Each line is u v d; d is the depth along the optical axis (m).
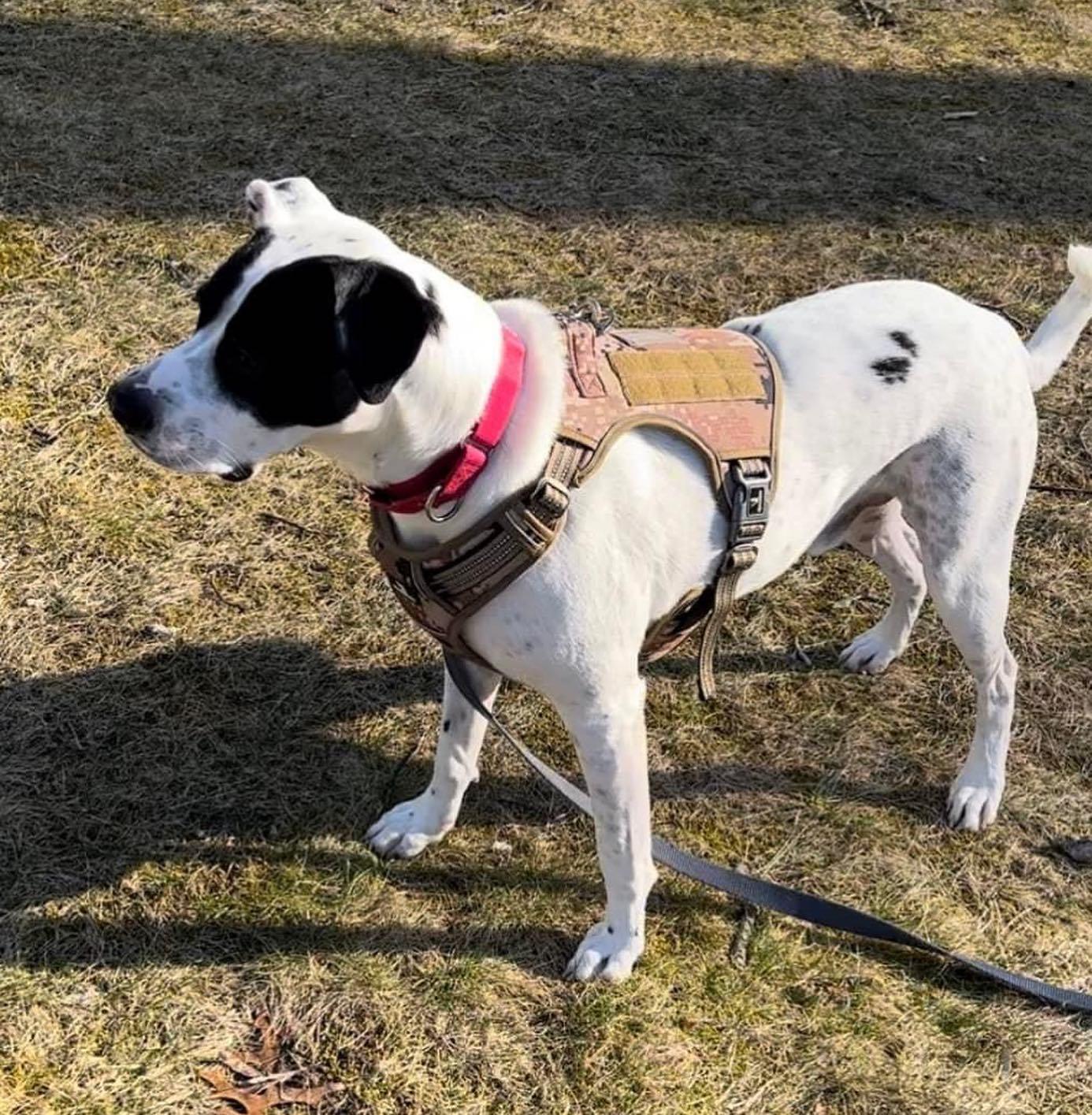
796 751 1.56
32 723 1.49
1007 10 3.12
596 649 1.16
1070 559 1.79
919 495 1.36
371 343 0.99
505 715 1.56
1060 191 2.48
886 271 2.24
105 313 1.98
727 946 1.36
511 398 1.10
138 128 2.38
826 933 1.38
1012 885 1.44
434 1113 1.21
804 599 1.74
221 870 1.38
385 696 1.57
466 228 2.23
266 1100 1.21
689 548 1.20
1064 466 1.92
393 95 2.56
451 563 1.13
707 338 1.26
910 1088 1.26
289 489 1.77
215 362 1.03
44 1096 1.19
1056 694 1.63
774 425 1.21
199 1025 1.26
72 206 2.18
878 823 1.49
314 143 2.40
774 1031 1.30
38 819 1.41
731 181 2.42
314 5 2.83
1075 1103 1.26
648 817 1.28
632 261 2.20
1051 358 1.42
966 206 2.41
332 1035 1.26
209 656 1.57
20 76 2.50
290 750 1.50
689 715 1.59
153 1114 1.19
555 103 2.59
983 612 1.41
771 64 2.80
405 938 1.34
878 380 1.28
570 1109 1.23
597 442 1.13
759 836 1.47
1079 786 1.54
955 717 1.61
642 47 2.82
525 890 1.40
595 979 1.31
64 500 1.71
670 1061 1.27
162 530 1.70
